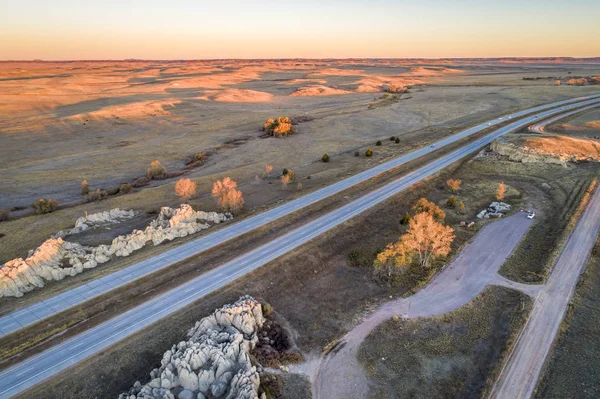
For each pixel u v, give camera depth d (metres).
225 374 34.16
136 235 58.72
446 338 40.44
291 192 81.06
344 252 57.03
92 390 34.12
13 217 74.56
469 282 48.97
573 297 45.28
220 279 49.06
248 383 32.88
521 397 33.22
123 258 55.31
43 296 45.47
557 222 62.34
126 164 110.12
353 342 40.38
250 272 50.38
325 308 45.75
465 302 45.41
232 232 60.56
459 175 87.56
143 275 49.50
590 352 37.69
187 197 75.94
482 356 37.88
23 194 88.50
